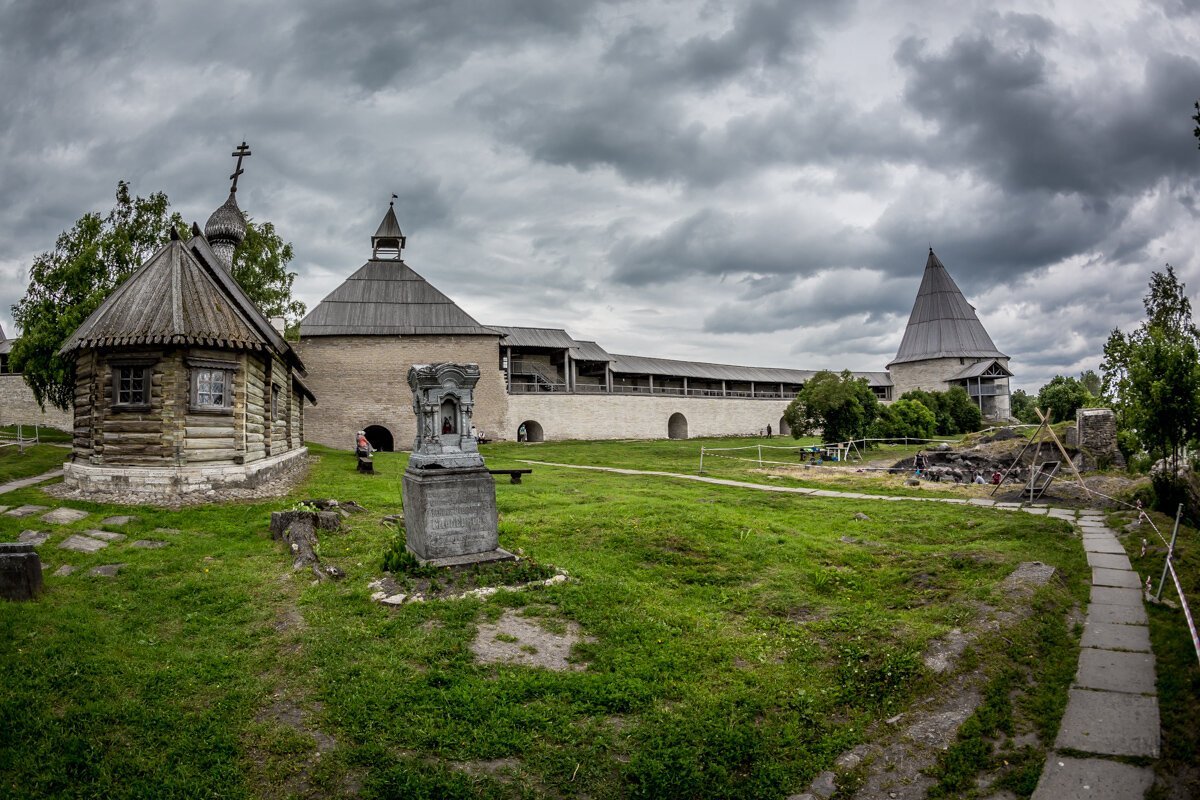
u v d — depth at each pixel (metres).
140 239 31.16
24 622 8.79
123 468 17.16
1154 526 14.01
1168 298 29.81
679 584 11.75
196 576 11.54
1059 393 50.94
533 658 8.54
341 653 8.51
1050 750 6.44
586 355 60.25
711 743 6.81
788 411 40.88
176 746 6.52
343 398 47.28
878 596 11.16
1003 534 15.05
